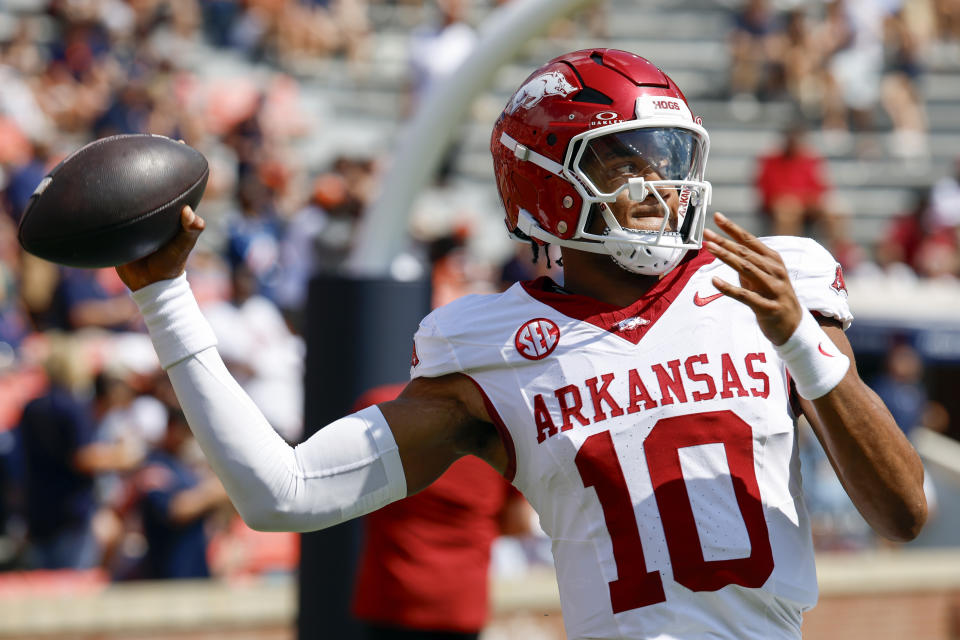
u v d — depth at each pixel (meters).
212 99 41.59
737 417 7.29
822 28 47.12
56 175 7.40
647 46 47.94
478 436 7.70
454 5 39.34
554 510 7.43
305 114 42.94
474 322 7.59
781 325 6.83
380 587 13.46
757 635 7.14
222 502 21.42
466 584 13.38
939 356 29.39
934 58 49.34
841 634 24.42
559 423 7.32
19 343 27.94
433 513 13.37
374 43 47.38
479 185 42.38
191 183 7.45
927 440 29.03
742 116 45.56
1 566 24.05
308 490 7.34
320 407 14.91
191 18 44.41
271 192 33.06
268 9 45.28
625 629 7.13
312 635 14.59
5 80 38.34
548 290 7.79
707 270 7.69
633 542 7.17
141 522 21.38
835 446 7.07
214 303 27.20
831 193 42.66
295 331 30.33
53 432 22.98
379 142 43.03
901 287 33.22
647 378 7.33
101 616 19.52
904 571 25.08
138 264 7.36
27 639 19.12
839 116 46.12
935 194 39.03
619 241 7.37
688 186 7.48
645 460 7.22
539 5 15.06
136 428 23.78
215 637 20.03
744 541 7.15
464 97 15.23
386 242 15.34
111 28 41.47
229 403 7.24
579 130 7.52
